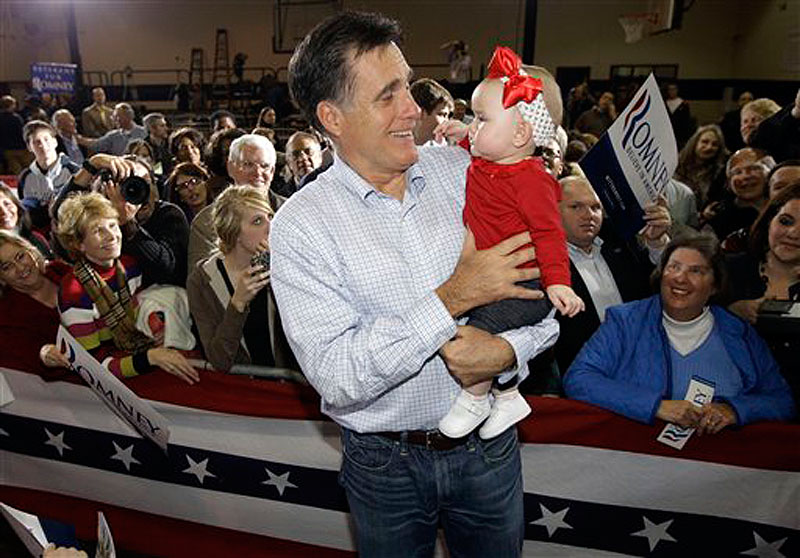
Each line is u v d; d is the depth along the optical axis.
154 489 2.22
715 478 1.77
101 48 16.30
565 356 2.21
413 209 1.22
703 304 1.83
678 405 1.71
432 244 1.21
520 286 1.20
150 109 16.39
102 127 10.16
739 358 1.83
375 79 1.07
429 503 1.32
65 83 12.45
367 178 1.17
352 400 1.12
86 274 2.12
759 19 12.80
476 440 1.30
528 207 1.17
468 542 1.37
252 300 1.98
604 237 2.46
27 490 2.41
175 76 16.23
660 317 1.89
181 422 2.07
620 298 2.29
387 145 1.11
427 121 3.09
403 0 14.84
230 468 2.09
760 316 1.93
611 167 2.38
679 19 11.80
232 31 15.91
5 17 15.62
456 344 1.13
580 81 14.55
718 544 1.84
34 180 4.70
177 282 2.70
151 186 2.70
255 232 1.94
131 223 2.42
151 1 15.90
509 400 1.32
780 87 11.78
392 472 1.29
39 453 2.33
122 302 2.20
